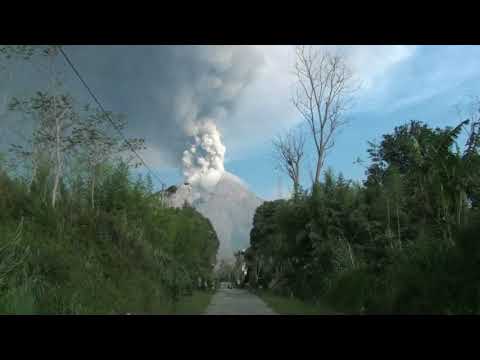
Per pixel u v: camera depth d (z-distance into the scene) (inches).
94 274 555.5
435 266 463.5
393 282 549.6
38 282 401.1
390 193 731.4
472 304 391.5
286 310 770.2
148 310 610.9
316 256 988.6
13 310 323.0
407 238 687.7
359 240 918.4
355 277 716.7
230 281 4680.1
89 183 773.9
